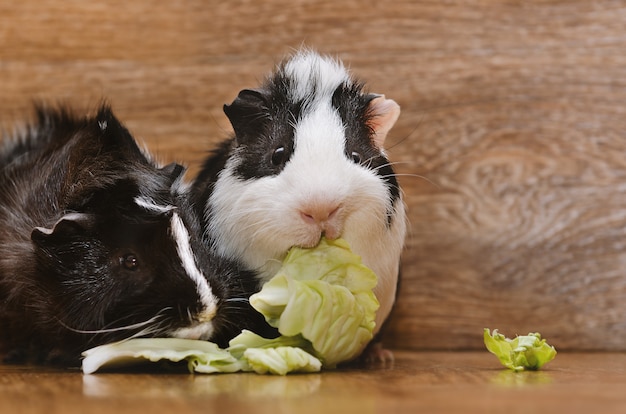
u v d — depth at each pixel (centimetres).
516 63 78
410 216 78
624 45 78
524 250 78
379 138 67
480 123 79
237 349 61
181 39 79
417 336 78
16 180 68
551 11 78
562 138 78
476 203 78
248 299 63
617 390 55
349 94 66
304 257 63
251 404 52
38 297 63
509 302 78
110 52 80
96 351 61
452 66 79
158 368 62
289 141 64
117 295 62
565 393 54
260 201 63
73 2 80
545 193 78
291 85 66
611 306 77
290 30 79
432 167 79
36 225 65
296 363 60
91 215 63
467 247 78
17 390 55
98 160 65
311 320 61
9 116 79
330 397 53
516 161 78
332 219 62
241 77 79
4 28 80
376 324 67
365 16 79
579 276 78
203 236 65
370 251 64
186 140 79
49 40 80
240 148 65
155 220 63
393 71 79
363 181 63
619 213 77
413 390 55
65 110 76
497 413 50
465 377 59
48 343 65
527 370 63
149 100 79
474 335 78
